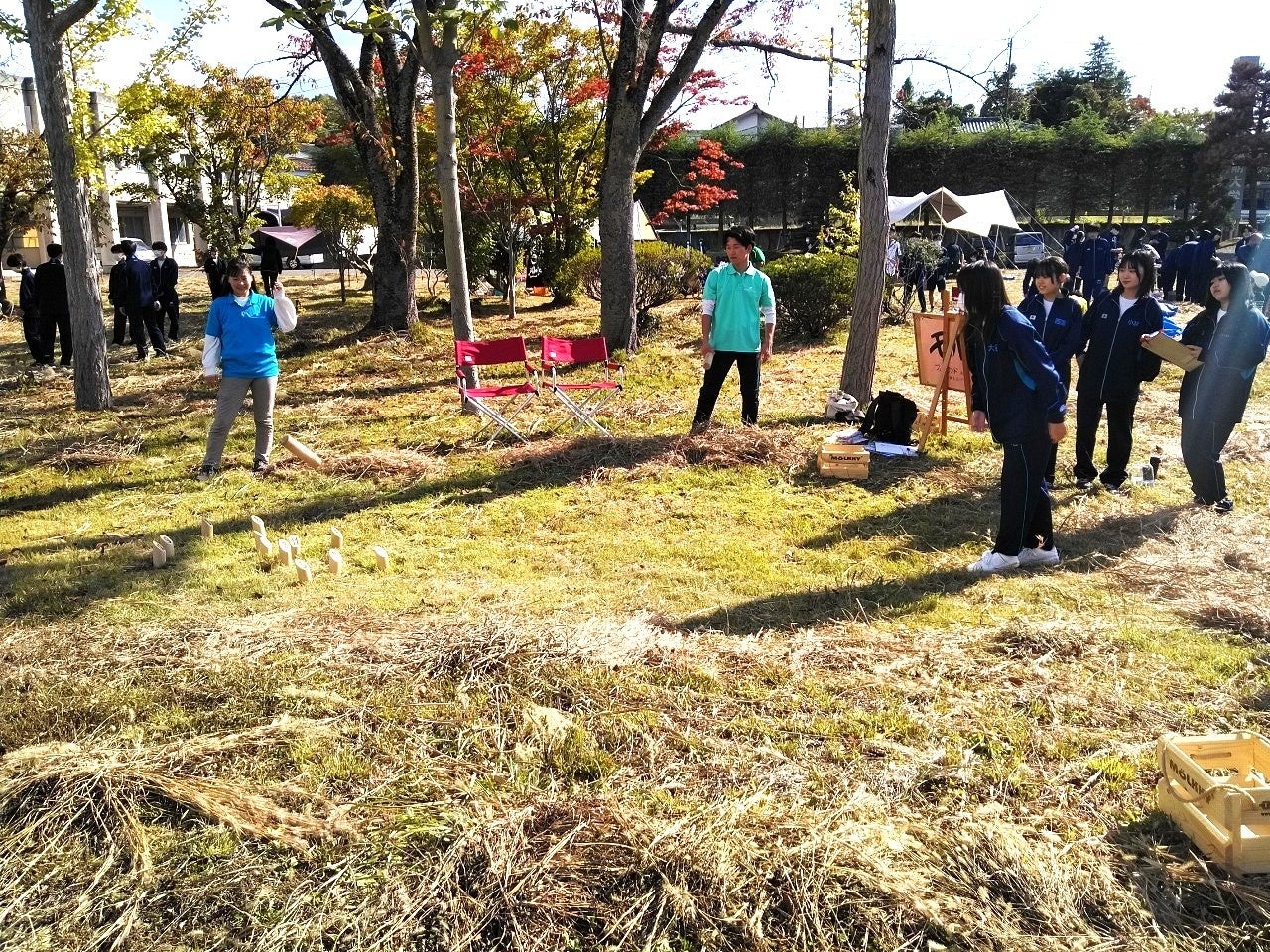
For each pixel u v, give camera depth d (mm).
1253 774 3127
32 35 9883
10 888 2904
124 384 12195
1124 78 44656
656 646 4305
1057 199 36281
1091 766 3389
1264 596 4863
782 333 14945
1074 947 2553
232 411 7953
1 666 4270
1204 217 35125
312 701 3889
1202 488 6473
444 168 8992
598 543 6078
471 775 3398
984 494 6969
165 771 3410
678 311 18172
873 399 9234
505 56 18609
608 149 12805
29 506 7309
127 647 4457
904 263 18906
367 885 2855
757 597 5102
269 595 5234
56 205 10281
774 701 3865
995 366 5191
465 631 4441
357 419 9867
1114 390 6789
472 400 8609
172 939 2693
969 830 2986
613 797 3205
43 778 3307
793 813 3098
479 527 6457
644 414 9609
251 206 26469
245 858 2982
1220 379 6191
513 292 18703
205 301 22344
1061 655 4266
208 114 24344
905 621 4727
